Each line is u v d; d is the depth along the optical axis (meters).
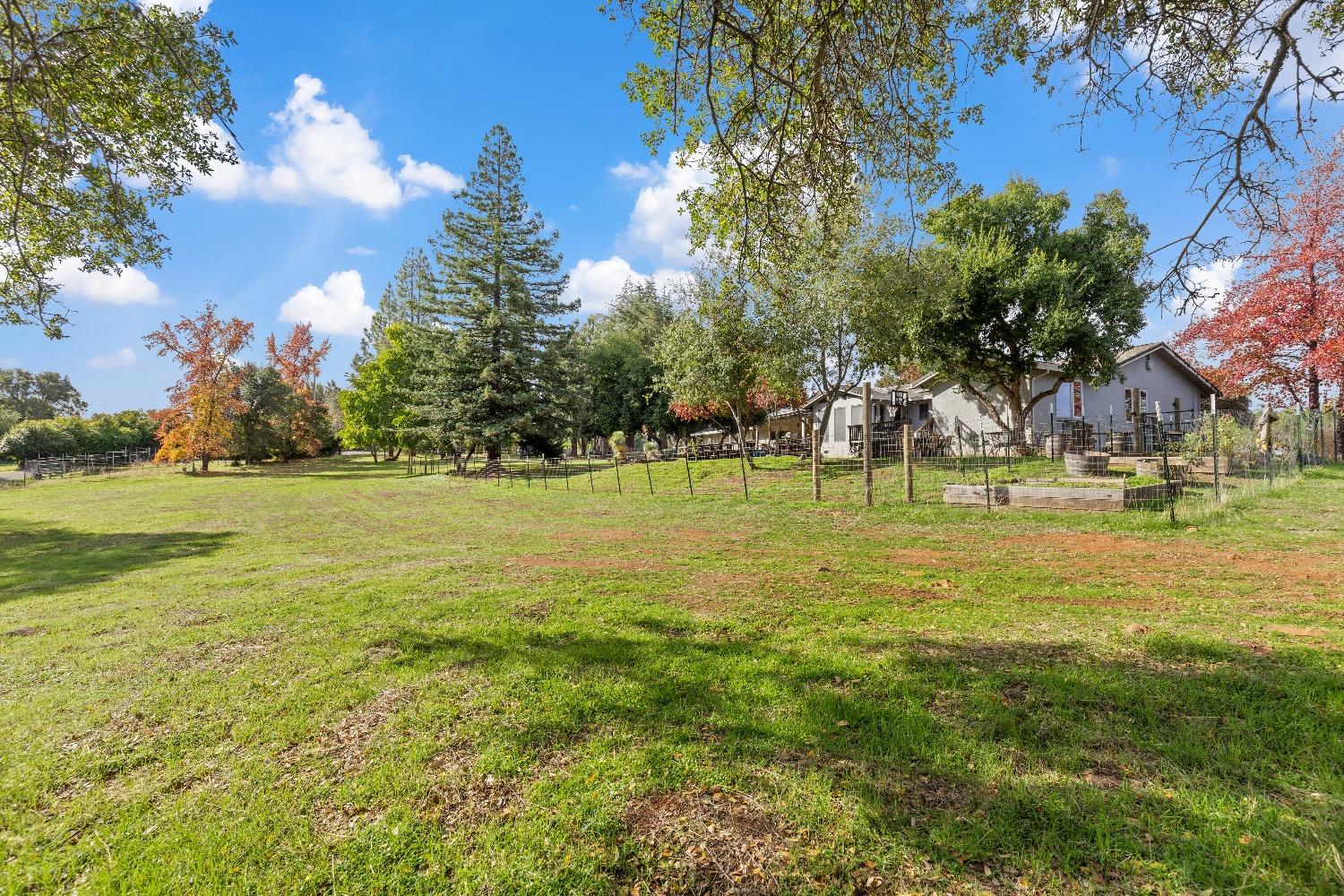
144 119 7.10
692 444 38.12
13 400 79.94
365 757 3.27
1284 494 11.73
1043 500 11.32
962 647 4.49
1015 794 2.65
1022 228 23.48
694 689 3.91
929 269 18.95
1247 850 2.23
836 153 6.27
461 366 31.80
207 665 4.85
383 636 5.39
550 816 2.66
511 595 6.80
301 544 12.12
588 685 4.06
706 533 11.34
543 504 18.09
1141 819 2.44
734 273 7.52
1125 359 26.44
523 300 32.84
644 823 2.60
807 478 19.50
